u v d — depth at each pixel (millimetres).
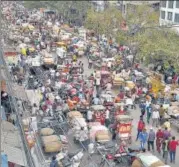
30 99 41906
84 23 106625
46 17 126812
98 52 70062
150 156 30375
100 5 122562
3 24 85312
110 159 31750
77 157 31141
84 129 35500
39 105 41281
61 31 92062
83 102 42062
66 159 30953
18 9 150250
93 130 35406
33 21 112188
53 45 75812
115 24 85375
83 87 48656
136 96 46812
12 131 31250
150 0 113562
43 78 52000
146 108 42312
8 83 42625
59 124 36594
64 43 77438
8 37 77500
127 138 36688
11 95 38969
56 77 53219
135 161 30172
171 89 49125
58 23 110500
